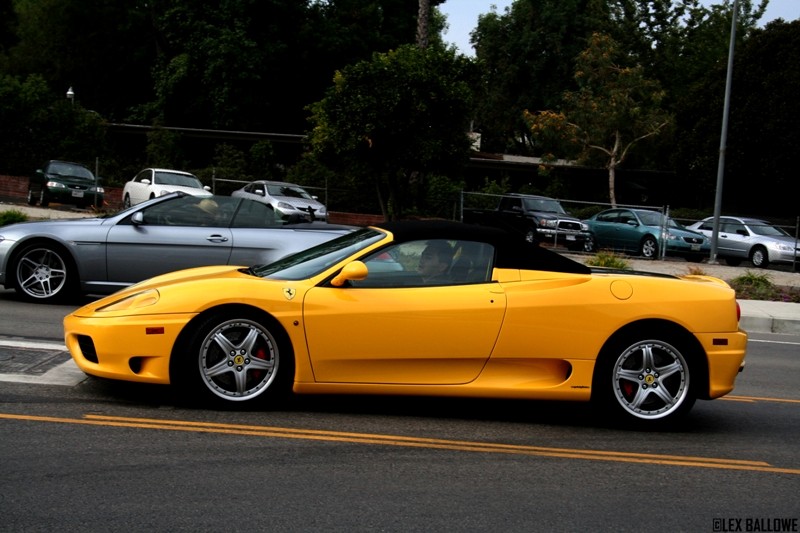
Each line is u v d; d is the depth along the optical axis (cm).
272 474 481
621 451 575
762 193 3997
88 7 4703
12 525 391
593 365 621
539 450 564
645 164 4309
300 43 4394
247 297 596
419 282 622
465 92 2270
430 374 616
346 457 520
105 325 593
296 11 4366
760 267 2638
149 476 466
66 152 3419
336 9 4638
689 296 632
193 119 4434
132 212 1036
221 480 466
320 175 2962
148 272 1021
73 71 4878
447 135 2298
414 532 407
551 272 636
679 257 2769
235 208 1064
